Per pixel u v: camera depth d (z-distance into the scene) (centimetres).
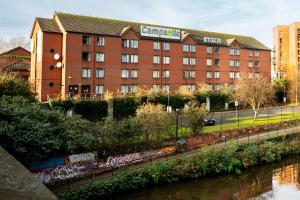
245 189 2831
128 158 2820
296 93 7431
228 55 7119
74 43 5066
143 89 5406
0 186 870
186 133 3616
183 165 2830
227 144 3512
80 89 5138
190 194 2692
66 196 2077
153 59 5997
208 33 7388
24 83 3666
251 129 4178
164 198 2548
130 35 5688
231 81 7175
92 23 5522
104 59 5384
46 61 5025
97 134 2686
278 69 9525
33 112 2486
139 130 3012
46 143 2245
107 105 4700
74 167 2478
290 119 5053
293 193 2739
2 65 6506
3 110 2261
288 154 3753
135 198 2439
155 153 3044
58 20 5209
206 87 6259
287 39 9688
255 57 7619
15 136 2117
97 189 2239
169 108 4494
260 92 4966
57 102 4191
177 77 6328
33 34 5591
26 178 968
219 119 5119
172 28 6706
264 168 3372
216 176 2955
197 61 6625
